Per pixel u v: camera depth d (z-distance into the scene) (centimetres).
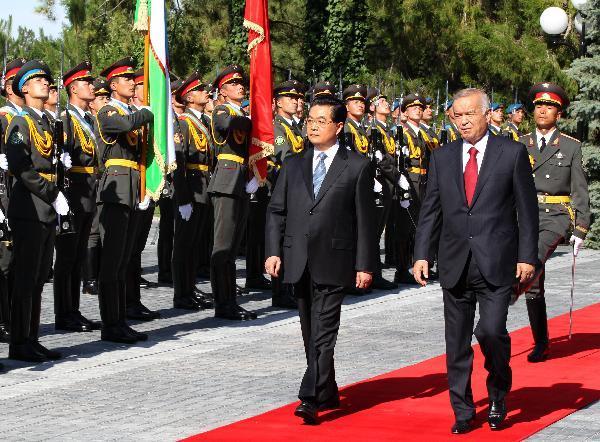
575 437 895
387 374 1125
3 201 1185
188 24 4006
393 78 3766
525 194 934
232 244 1479
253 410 974
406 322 1445
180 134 1529
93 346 1281
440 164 954
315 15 3553
